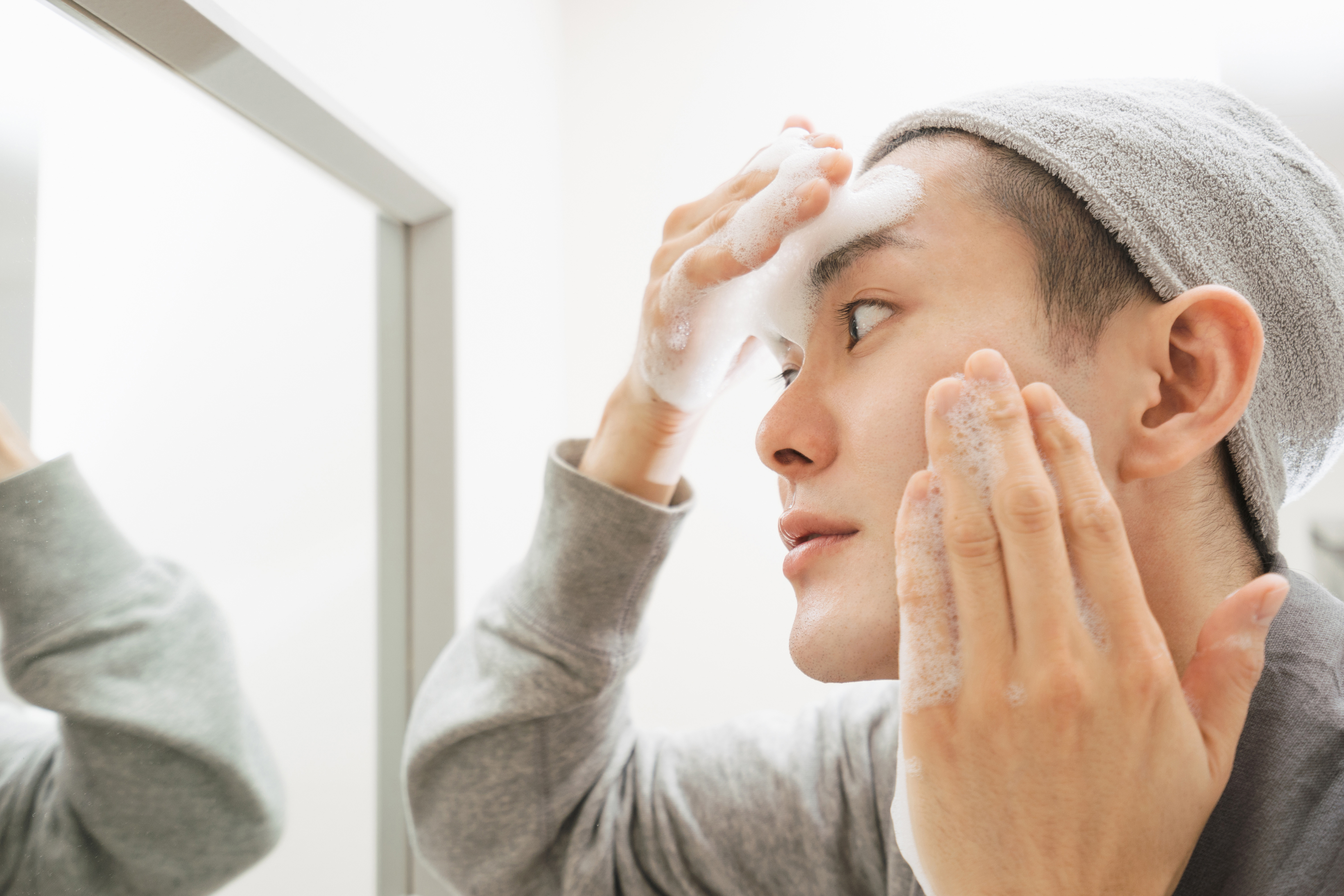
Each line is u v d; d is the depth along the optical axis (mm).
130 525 650
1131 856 327
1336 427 477
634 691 1550
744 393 1569
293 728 852
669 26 1700
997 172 428
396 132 994
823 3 1629
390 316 1107
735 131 1649
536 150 1540
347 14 888
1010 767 336
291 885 835
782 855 674
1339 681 396
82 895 579
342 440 984
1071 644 329
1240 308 376
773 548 1536
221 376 771
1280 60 1365
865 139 1583
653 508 674
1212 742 344
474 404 1204
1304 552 1201
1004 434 339
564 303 1681
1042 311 409
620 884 709
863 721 697
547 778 700
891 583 426
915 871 424
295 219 902
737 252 503
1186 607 413
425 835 726
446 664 772
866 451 434
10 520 545
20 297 561
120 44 649
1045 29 1502
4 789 526
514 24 1438
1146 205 400
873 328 446
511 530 1343
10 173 557
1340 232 465
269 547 833
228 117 789
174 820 670
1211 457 424
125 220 659
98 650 607
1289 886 364
